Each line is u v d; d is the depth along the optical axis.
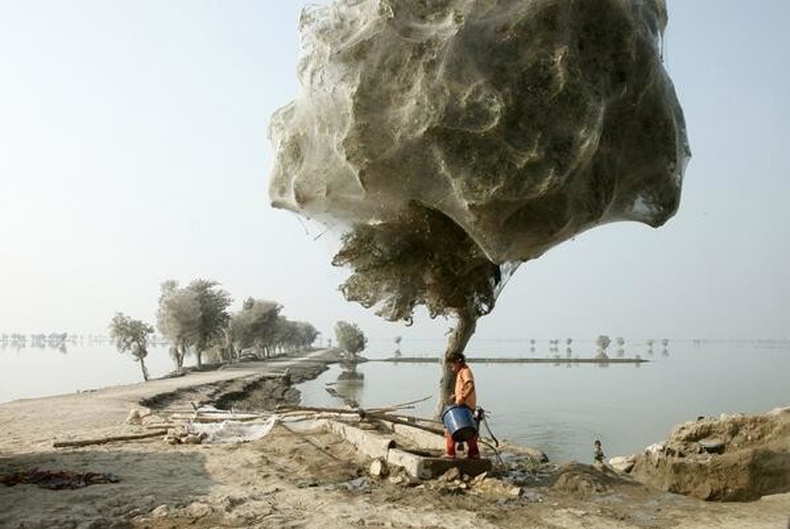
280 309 112.12
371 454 14.05
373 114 13.48
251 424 19.03
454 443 12.20
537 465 13.63
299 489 11.05
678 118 15.50
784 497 10.71
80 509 9.45
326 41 14.36
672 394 61.22
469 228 13.85
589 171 13.53
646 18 14.52
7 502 9.88
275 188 16.53
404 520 9.06
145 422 21.61
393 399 53.91
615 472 12.60
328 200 15.52
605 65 13.38
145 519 9.01
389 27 13.52
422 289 17.44
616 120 13.96
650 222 15.94
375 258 17.17
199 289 79.94
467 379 12.28
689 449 12.04
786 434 11.83
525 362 145.12
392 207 15.41
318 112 14.55
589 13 13.35
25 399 34.06
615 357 180.75
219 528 8.55
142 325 68.50
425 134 13.02
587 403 52.28
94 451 15.38
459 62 12.89
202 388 47.41
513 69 12.84
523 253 14.42
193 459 14.12
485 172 12.87
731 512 9.91
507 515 9.43
